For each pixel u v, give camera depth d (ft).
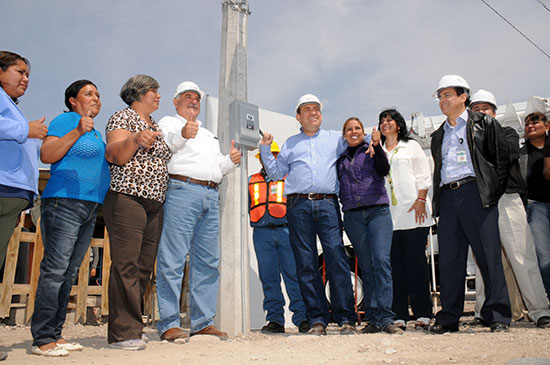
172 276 10.87
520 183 13.47
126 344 8.96
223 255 12.84
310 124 13.25
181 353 8.41
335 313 12.36
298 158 12.89
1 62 8.62
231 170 12.96
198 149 11.51
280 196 15.31
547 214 13.51
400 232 13.93
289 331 15.67
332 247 12.30
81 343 10.16
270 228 15.24
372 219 12.34
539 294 12.81
